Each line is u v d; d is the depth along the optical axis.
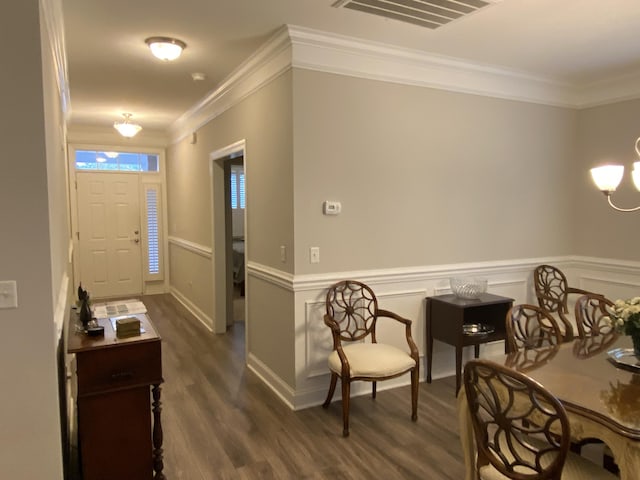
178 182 6.69
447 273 3.85
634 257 4.11
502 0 2.55
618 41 3.21
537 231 4.34
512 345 2.62
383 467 2.53
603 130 4.29
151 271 7.55
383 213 3.54
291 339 3.29
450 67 3.67
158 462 2.33
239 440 2.83
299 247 3.22
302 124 3.16
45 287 1.86
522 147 4.18
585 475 1.74
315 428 2.98
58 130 3.21
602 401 1.72
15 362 1.84
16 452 1.86
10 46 1.76
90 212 7.11
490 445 1.78
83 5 2.61
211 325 5.29
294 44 3.05
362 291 3.39
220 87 4.30
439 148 3.74
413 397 3.06
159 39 3.12
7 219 1.80
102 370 2.17
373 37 3.14
